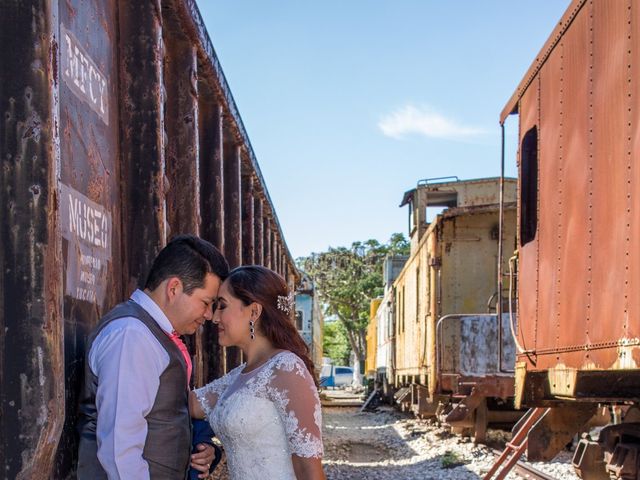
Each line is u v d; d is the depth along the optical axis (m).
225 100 5.82
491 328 9.64
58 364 1.87
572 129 4.69
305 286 23.78
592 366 4.13
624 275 3.62
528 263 5.87
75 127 2.48
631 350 3.48
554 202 5.10
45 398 1.83
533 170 6.13
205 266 2.46
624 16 3.72
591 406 5.93
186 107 4.43
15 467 1.80
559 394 4.95
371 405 21.17
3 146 1.84
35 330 1.82
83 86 2.60
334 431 14.30
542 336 5.34
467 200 14.65
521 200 6.15
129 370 2.17
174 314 2.43
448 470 8.49
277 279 2.67
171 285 2.42
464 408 9.58
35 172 1.84
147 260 3.15
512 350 9.54
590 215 4.25
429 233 11.21
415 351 13.16
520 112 6.32
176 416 2.36
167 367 2.31
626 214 3.62
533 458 5.87
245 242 7.85
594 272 4.14
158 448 2.28
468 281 10.70
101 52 2.89
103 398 2.14
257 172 8.23
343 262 58.41
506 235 10.68
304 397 2.49
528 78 5.95
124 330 2.22
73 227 2.41
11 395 1.81
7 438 1.80
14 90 1.84
